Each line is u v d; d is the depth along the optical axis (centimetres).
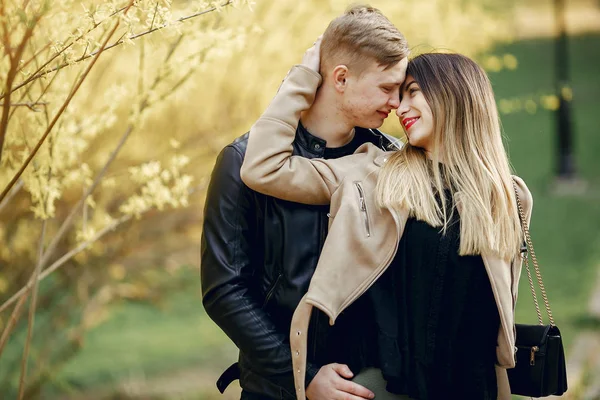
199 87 564
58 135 317
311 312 261
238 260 263
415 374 255
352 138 282
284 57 562
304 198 262
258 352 258
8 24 255
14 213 530
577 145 1775
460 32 635
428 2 591
